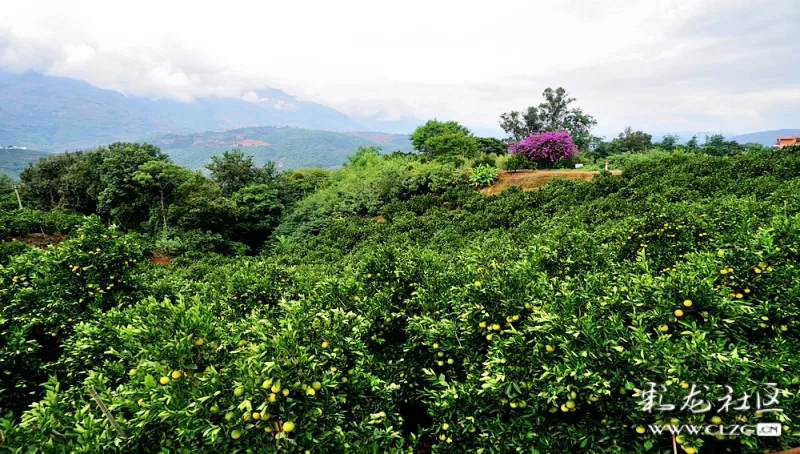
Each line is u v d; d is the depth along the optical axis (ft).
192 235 64.08
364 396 11.10
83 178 80.94
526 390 9.76
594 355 8.65
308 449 8.57
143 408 9.13
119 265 19.63
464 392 10.59
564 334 9.34
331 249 51.26
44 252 20.04
